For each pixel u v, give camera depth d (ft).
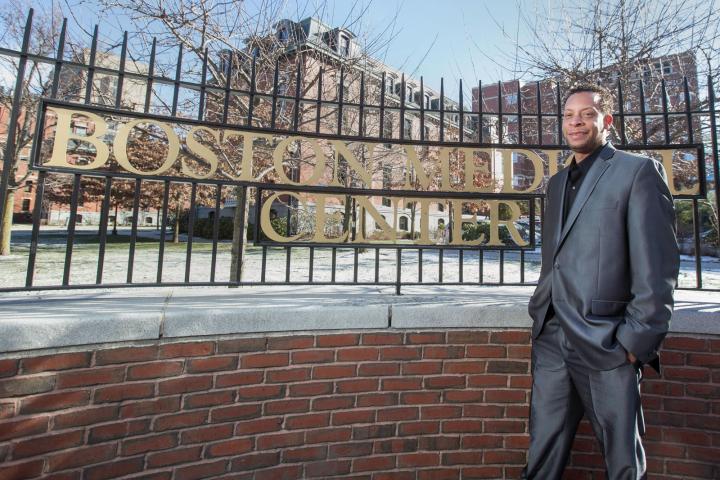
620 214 5.49
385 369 7.98
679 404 7.96
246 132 8.64
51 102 7.29
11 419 5.82
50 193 64.34
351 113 21.25
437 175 23.07
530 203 9.62
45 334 6.00
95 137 7.61
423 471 8.02
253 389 7.38
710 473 7.80
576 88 6.47
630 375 5.34
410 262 33.91
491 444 8.13
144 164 23.94
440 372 8.12
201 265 31.07
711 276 26.73
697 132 16.89
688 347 8.00
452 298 8.89
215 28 16.24
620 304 5.41
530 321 8.18
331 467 7.71
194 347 7.07
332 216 9.25
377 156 19.39
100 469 6.37
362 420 7.86
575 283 5.69
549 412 6.36
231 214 90.07
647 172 5.42
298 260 35.12
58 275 24.66
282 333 7.62
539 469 6.43
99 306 7.22
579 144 6.23
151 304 7.56
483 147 9.71
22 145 34.37
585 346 5.45
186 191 61.77
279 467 7.47
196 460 6.99
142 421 6.68
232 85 17.71
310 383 7.68
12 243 52.29
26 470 5.90
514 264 33.78
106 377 6.48
